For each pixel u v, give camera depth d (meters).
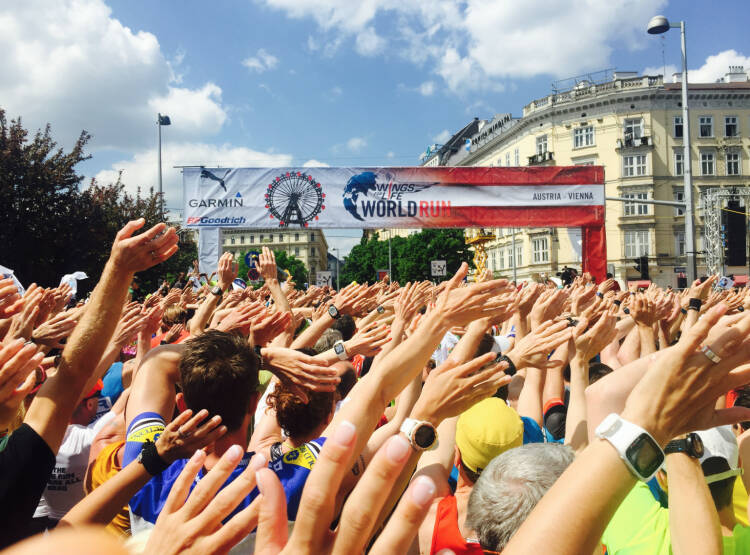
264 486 0.88
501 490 1.42
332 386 1.83
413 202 14.22
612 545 1.85
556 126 42.62
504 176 14.40
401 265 46.75
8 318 2.09
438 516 1.55
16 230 15.18
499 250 49.06
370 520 0.80
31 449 1.27
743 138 40.19
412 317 2.23
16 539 1.26
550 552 0.80
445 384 1.27
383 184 14.16
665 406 0.86
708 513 1.19
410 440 1.23
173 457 1.43
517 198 14.44
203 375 1.64
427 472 1.54
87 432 2.60
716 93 40.03
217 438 1.47
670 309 3.89
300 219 13.93
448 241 45.47
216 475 0.93
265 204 13.87
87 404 2.81
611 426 0.87
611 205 40.66
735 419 0.86
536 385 2.70
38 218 15.35
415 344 1.30
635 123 40.38
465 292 1.34
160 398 1.88
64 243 15.73
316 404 1.93
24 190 15.25
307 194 13.96
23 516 1.26
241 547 1.16
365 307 3.79
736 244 21.55
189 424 1.43
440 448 1.61
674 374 0.86
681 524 1.21
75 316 2.20
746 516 1.69
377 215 14.13
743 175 40.03
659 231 39.75
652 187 39.75
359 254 66.06
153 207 20.05
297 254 104.69
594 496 0.83
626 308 4.15
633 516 1.85
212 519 0.90
